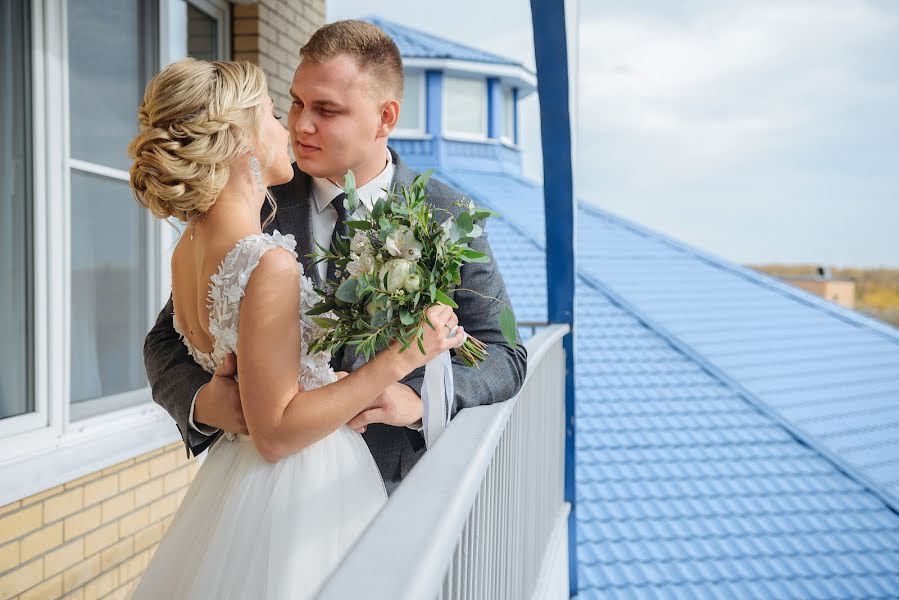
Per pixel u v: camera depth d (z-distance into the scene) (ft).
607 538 32.19
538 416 9.64
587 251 67.92
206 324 4.96
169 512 12.39
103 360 11.31
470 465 3.59
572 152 12.03
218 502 5.40
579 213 77.92
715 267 67.21
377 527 2.76
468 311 6.44
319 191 6.39
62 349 10.12
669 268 66.13
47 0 9.81
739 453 39.73
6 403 9.45
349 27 5.99
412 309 4.74
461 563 3.90
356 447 5.62
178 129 4.64
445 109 76.38
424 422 5.62
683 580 29.78
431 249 4.83
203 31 14.42
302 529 5.13
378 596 2.24
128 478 11.32
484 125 78.13
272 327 4.56
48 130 9.86
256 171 4.99
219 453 5.56
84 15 10.85
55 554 9.89
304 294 4.86
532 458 8.98
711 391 45.80
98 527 10.70
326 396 4.66
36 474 9.30
